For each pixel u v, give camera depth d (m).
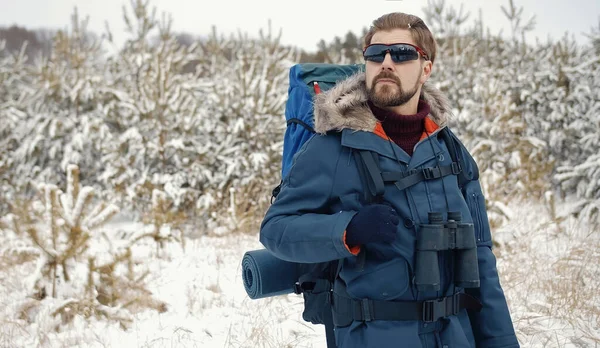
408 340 1.62
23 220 5.66
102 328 4.29
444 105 1.89
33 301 4.43
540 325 3.82
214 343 3.96
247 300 4.93
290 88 2.21
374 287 1.65
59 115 9.96
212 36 12.01
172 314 4.68
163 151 9.02
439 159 1.78
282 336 3.97
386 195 1.68
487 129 9.87
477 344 1.86
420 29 1.78
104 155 9.76
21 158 9.94
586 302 4.20
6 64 12.36
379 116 1.78
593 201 7.18
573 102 10.33
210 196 8.68
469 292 1.87
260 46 11.26
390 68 1.71
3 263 5.77
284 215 1.71
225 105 9.49
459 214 1.70
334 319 1.75
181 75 10.81
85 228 4.70
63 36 10.61
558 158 10.34
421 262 1.62
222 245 7.34
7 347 3.87
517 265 5.24
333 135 1.75
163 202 7.10
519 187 9.00
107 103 10.12
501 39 13.62
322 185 1.70
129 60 10.16
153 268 6.16
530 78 11.25
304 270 2.01
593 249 5.61
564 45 11.14
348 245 1.56
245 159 9.09
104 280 4.63
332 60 13.40
